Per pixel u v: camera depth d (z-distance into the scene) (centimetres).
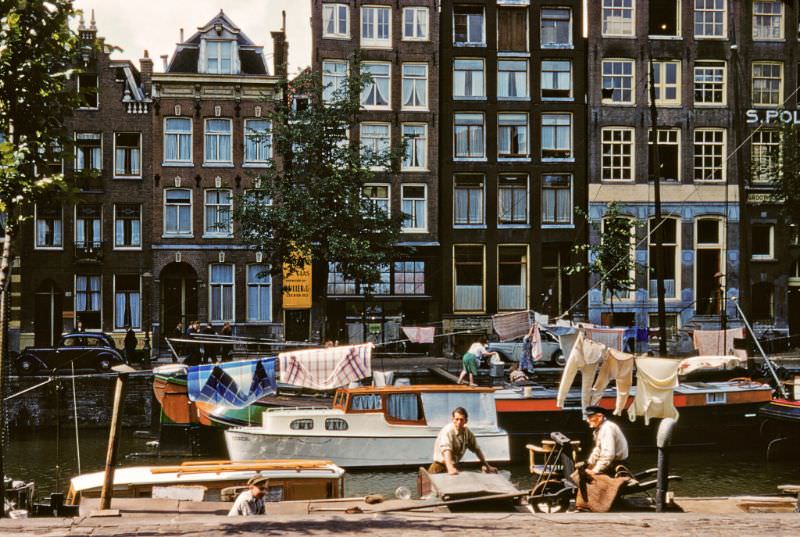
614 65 3934
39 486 2114
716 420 2436
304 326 3784
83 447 2555
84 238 3681
